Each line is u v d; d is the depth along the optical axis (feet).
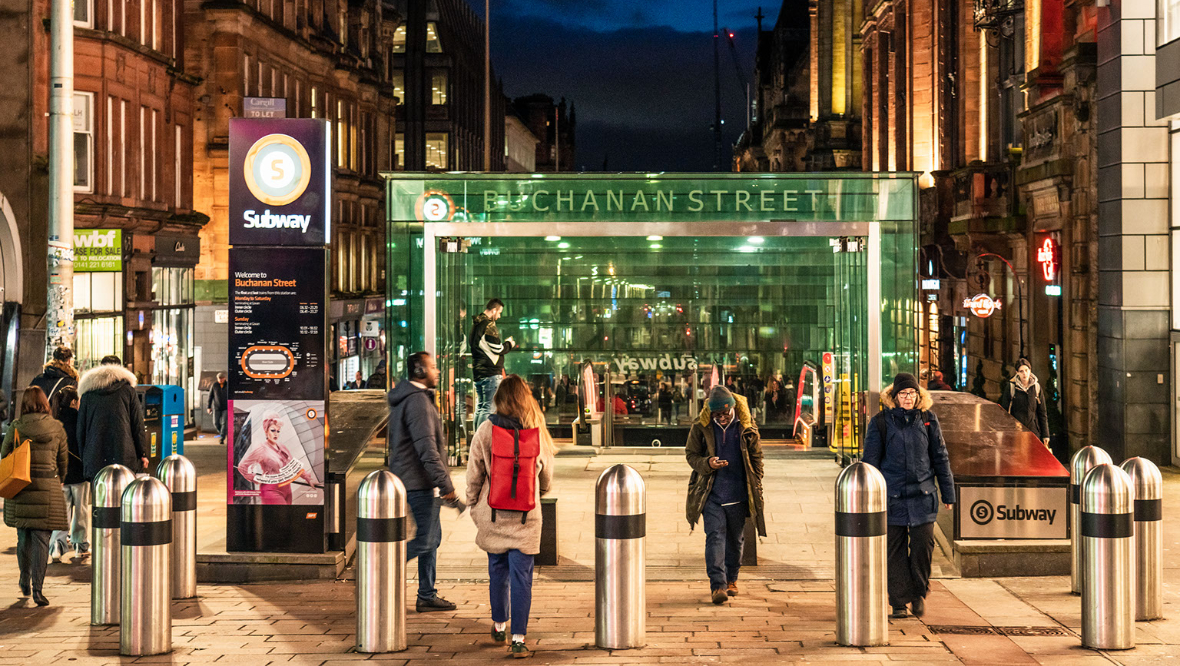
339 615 29.91
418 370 30.07
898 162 138.41
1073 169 76.89
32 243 74.38
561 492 47.01
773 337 56.80
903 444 28.89
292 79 130.93
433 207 52.03
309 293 34.53
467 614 29.99
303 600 31.78
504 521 25.75
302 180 34.30
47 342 51.03
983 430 36.96
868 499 26.37
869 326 50.47
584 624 28.78
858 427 52.95
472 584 34.01
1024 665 24.98
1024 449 35.83
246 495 34.68
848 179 50.98
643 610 26.55
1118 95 69.46
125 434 37.50
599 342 57.41
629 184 51.72
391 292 52.03
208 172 111.34
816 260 56.29
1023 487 35.22
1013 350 95.81
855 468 26.66
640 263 56.95
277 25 122.21
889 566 29.19
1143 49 68.64
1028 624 28.84
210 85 111.45
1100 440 72.90
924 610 29.73
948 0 113.80
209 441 87.30
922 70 124.26
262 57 120.26
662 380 57.47
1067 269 78.02
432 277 52.03
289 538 34.65
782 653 25.84
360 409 44.21
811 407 55.72
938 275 117.80
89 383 37.42
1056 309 82.84
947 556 36.78
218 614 30.14
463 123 262.67
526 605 25.71
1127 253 69.05
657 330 57.16
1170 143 68.44
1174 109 65.72
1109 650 26.30
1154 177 68.69
